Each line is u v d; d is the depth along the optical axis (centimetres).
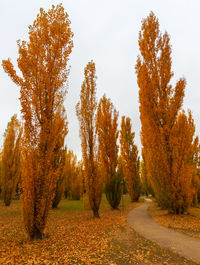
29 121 781
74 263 499
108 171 1956
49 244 679
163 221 1139
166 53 1565
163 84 1526
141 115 1677
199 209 1755
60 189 1948
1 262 509
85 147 1427
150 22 1658
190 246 633
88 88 1511
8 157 2145
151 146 1466
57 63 873
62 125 859
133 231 883
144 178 3612
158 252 577
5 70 766
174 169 1357
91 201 1376
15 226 1023
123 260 518
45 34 859
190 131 1424
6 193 2091
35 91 811
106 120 2052
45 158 781
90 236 797
